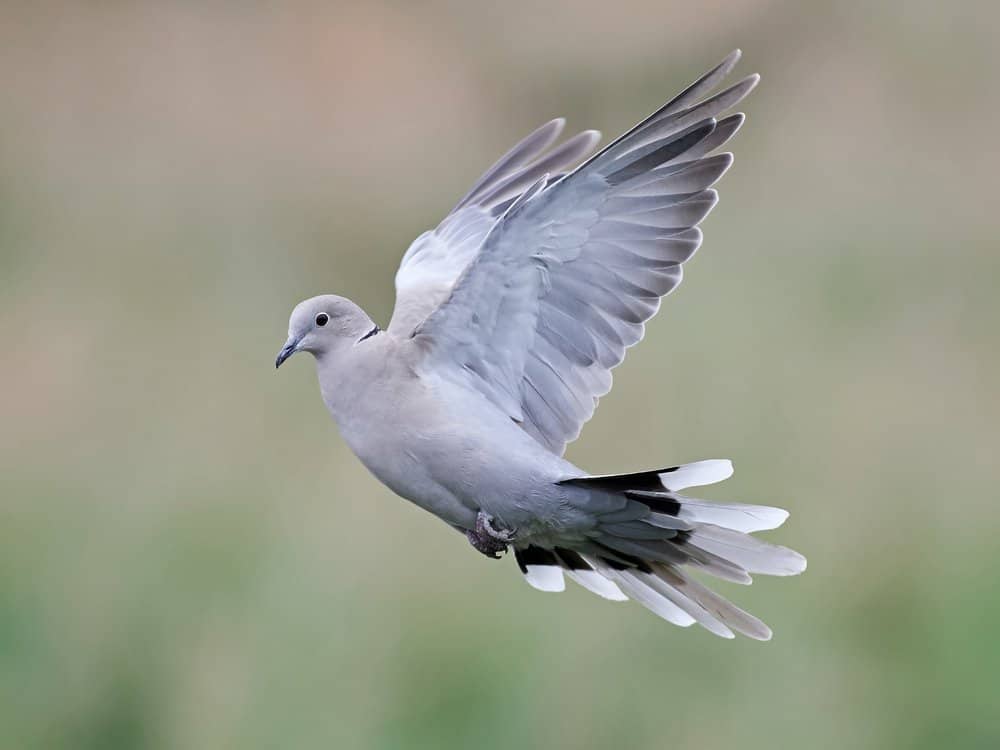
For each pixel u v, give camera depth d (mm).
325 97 19141
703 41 19078
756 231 15484
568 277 7973
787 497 12250
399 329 8617
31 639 11422
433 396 8070
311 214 17422
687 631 10875
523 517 8086
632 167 7645
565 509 7984
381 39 19641
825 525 11992
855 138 16984
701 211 7734
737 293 14375
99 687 11070
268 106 19047
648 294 7938
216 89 19188
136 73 19359
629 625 10891
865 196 15969
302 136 18719
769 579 11312
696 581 8328
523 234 7812
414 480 8164
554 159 9641
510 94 19156
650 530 8031
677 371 13227
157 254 16516
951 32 18000
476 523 8227
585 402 8125
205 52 19578
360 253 16875
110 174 18047
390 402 8094
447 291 8844
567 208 7754
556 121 9711
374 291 16406
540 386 8148
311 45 19594
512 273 7945
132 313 15391
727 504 7766
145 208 17391
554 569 8547
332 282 16453
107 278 16047
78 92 19156
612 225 7844
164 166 18172
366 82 19266
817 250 15148
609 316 8016
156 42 19688
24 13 19766
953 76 17609
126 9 19844
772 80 18297
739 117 7594
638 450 12664
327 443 13242
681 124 7586
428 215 17500
